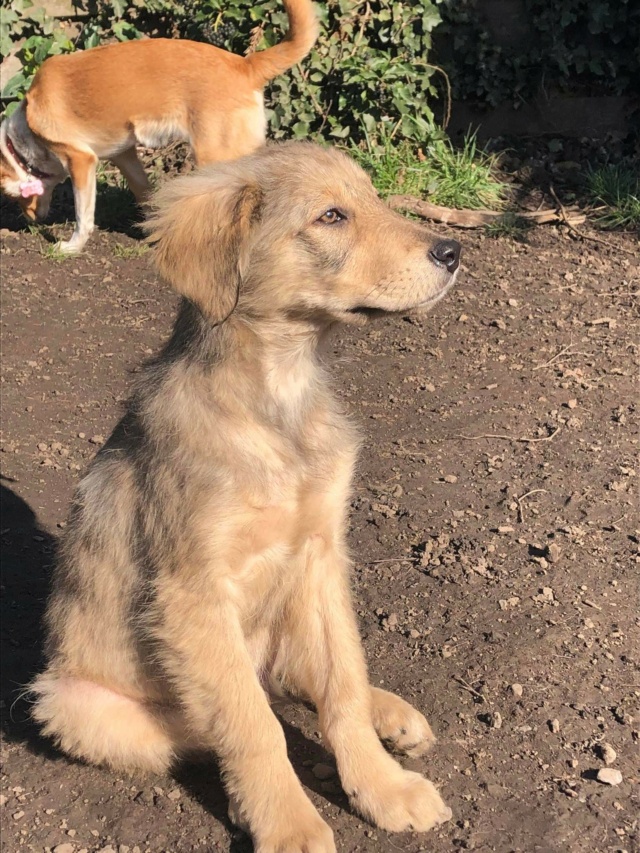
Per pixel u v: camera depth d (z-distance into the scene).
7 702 1.07
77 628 0.95
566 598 1.10
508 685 0.99
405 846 0.83
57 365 1.79
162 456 0.86
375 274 0.90
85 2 2.66
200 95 2.17
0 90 2.72
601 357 1.66
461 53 2.53
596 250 2.09
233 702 0.84
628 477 1.31
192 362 0.88
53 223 2.49
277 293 0.89
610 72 2.48
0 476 1.46
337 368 1.69
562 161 2.48
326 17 2.47
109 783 0.94
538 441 1.42
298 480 0.87
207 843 0.86
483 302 1.90
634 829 0.83
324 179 0.90
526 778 0.89
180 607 0.85
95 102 2.21
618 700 0.96
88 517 0.94
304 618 0.92
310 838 0.81
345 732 0.88
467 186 2.35
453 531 1.24
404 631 1.08
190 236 0.88
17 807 0.92
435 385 1.62
